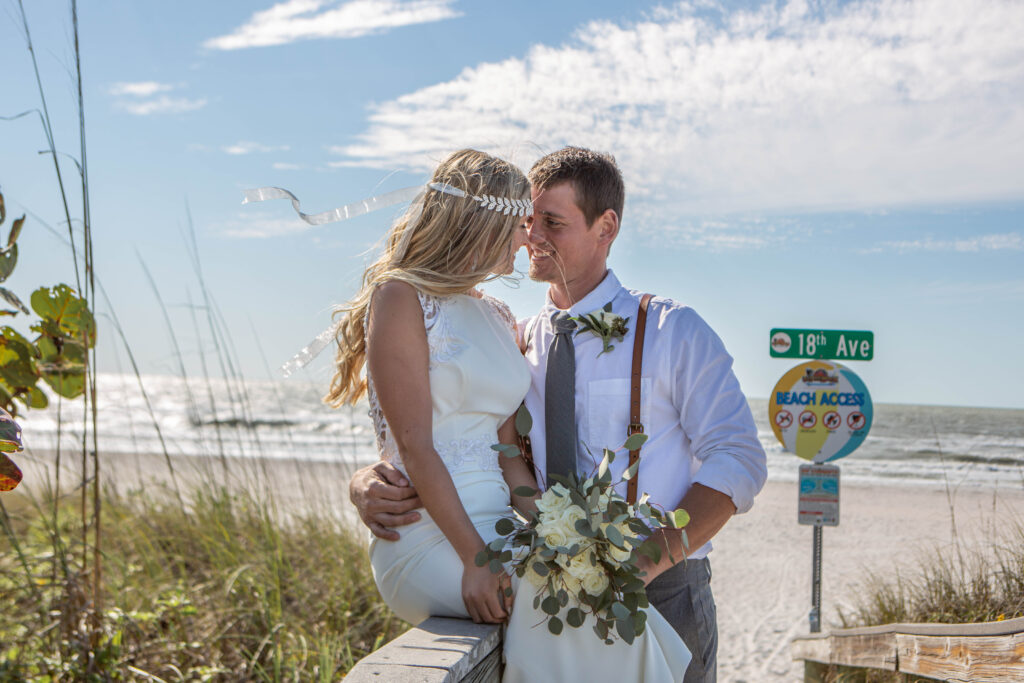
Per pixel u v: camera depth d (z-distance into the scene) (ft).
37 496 16.44
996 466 71.15
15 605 11.35
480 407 5.98
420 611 5.98
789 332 16.87
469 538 5.44
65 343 9.63
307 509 19.66
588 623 5.58
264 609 13.52
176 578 15.78
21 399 8.95
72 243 9.82
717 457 6.29
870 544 33.78
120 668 10.73
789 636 21.63
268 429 83.87
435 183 5.94
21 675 9.48
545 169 7.09
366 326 5.97
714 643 7.27
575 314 7.22
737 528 37.88
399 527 5.91
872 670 12.59
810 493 16.85
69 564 11.21
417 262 5.90
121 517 18.37
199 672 11.59
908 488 55.36
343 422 93.71
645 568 5.81
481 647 5.15
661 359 6.77
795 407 16.85
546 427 6.93
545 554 5.26
